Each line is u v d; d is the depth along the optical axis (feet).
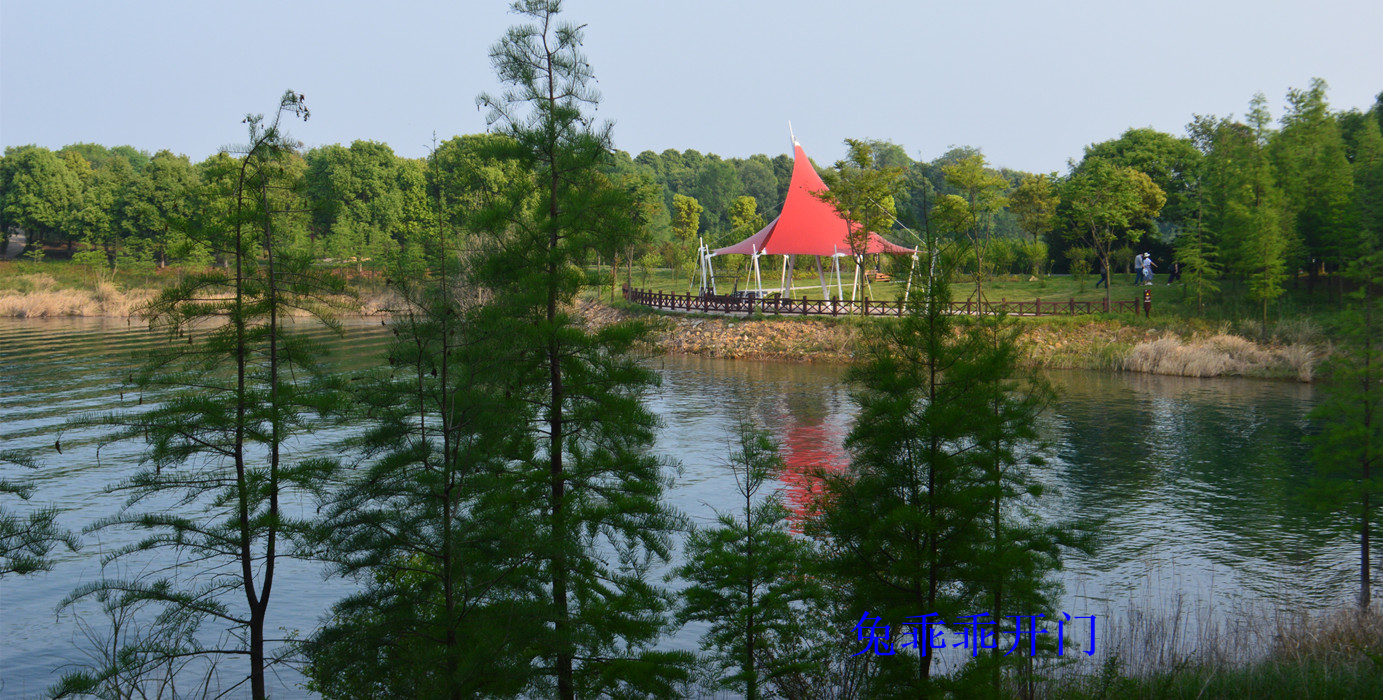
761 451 43.34
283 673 46.26
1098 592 55.06
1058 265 259.19
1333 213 157.99
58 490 77.25
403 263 37.52
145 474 35.81
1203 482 80.02
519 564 36.99
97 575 59.31
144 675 42.19
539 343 42.78
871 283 235.40
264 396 36.22
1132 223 232.53
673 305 204.64
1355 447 56.44
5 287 268.21
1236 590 55.26
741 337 174.60
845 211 183.42
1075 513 70.85
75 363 147.33
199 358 35.91
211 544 35.53
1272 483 79.46
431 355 36.06
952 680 34.60
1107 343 153.38
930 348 35.29
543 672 36.47
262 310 35.68
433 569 38.99
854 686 37.17
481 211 45.98
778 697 39.24
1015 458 39.01
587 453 47.16
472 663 32.09
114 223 324.19
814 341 169.17
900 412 34.94
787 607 39.17
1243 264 156.04
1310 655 39.17
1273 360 140.77
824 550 39.83
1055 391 39.04
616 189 48.57
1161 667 39.63
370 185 318.45
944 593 37.88
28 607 53.98
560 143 46.37
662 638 50.19
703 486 77.30
